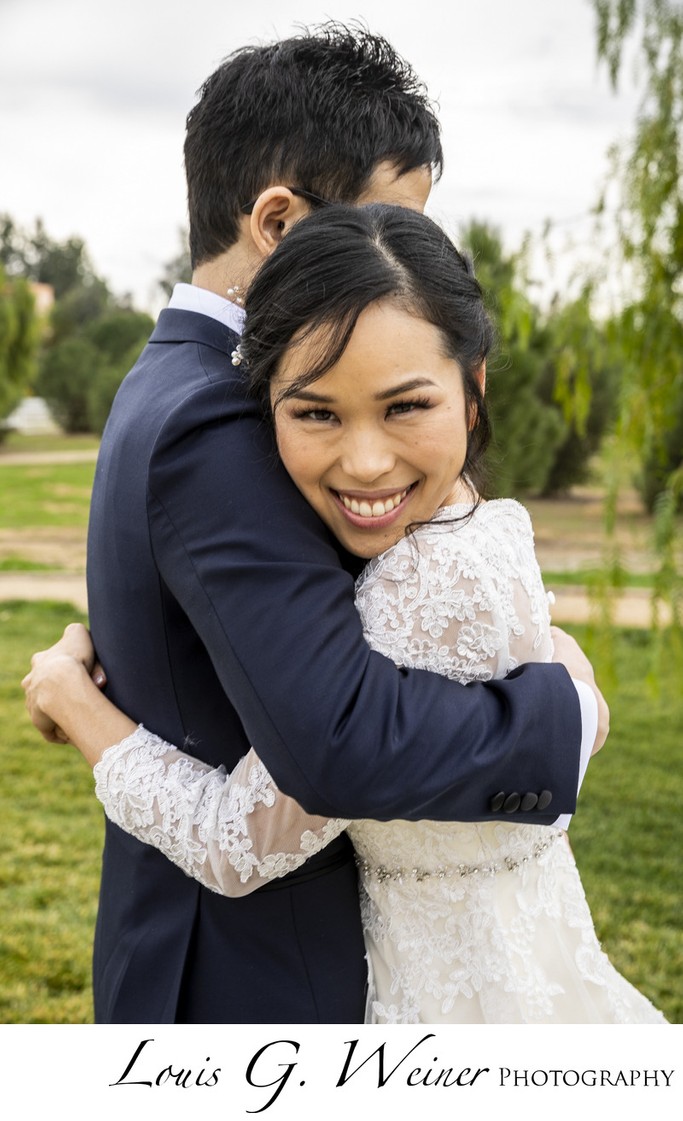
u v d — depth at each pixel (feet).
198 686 4.25
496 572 3.97
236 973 4.39
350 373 3.55
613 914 11.98
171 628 4.16
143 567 4.07
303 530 3.81
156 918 4.52
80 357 79.25
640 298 10.89
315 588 3.67
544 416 41.42
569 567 33.24
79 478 56.24
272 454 3.92
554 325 11.45
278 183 4.40
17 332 69.77
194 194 4.62
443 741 3.60
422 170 4.59
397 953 4.44
